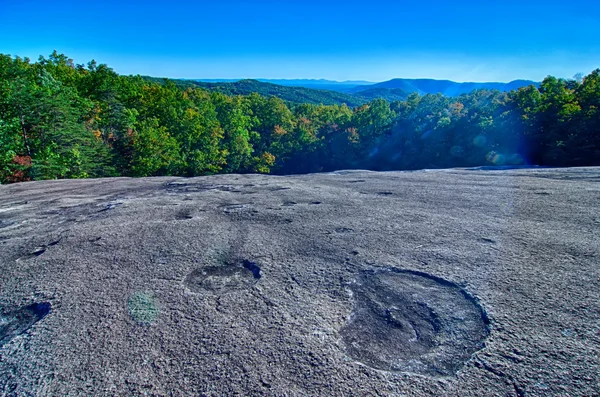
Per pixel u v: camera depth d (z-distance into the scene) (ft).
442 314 6.68
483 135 104.17
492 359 5.38
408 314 6.78
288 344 5.97
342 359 5.58
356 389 4.96
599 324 5.96
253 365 5.49
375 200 16.87
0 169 55.47
